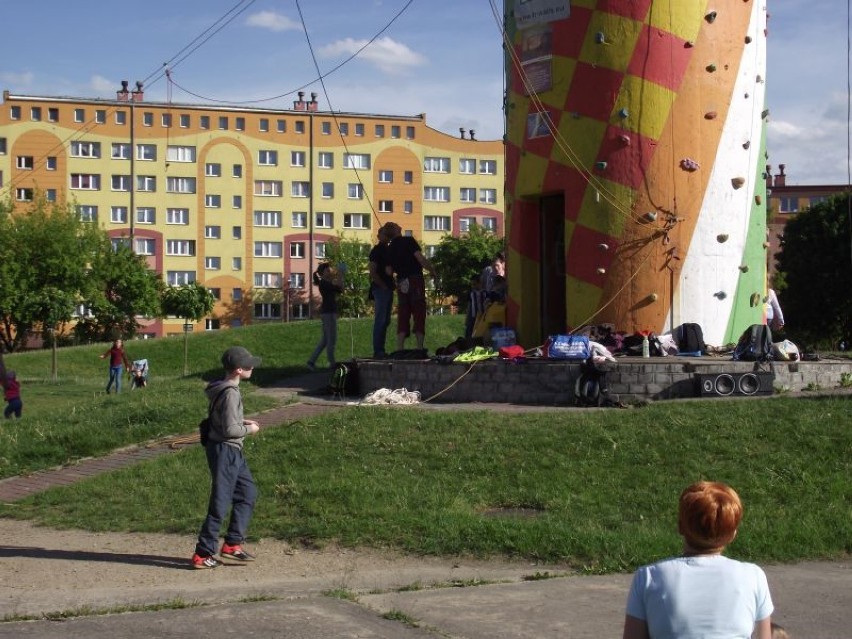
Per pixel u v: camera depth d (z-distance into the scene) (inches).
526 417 501.0
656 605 141.8
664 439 450.0
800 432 449.4
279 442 483.8
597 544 327.0
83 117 3073.3
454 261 2962.6
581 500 390.0
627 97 623.8
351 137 3270.2
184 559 332.2
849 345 1932.8
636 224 625.0
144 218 3105.3
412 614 257.1
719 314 637.9
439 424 494.0
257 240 3184.1
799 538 341.7
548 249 684.7
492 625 247.6
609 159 627.5
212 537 319.3
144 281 2598.4
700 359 570.3
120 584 299.1
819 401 498.9
